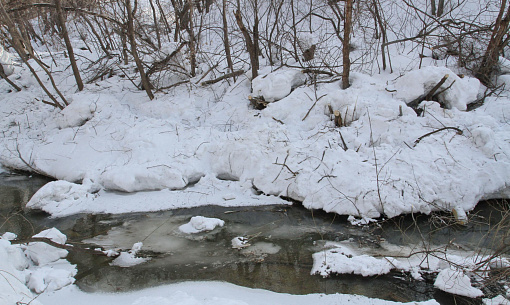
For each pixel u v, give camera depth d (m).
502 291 4.62
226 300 4.21
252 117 9.04
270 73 9.38
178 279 5.11
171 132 8.78
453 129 7.24
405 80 8.27
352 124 7.84
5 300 4.10
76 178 8.25
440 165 6.68
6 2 10.47
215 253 5.72
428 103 7.76
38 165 8.95
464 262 4.97
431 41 10.24
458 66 9.28
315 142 7.51
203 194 7.49
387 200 6.33
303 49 10.44
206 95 10.23
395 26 11.63
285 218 6.65
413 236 5.91
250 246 5.88
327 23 12.53
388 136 7.34
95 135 9.21
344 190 6.65
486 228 5.99
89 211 7.17
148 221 6.76
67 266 5.45
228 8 14.17
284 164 7.30
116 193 7.80
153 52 10.74
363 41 10.84
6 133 10.53
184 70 11.00
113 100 10.24
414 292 4.69
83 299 4.71
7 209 7.41
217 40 13.34
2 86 12.38
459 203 6.38
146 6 16.20
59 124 10.12
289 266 5.31
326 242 5.88
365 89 8.49
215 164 8.02
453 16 11.66
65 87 11.98
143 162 8.09
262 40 11.51
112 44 13.77
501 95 8.45
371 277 4.99
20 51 9.79
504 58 9.22
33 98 11.75
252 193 7.45
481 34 9.47
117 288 4.95
